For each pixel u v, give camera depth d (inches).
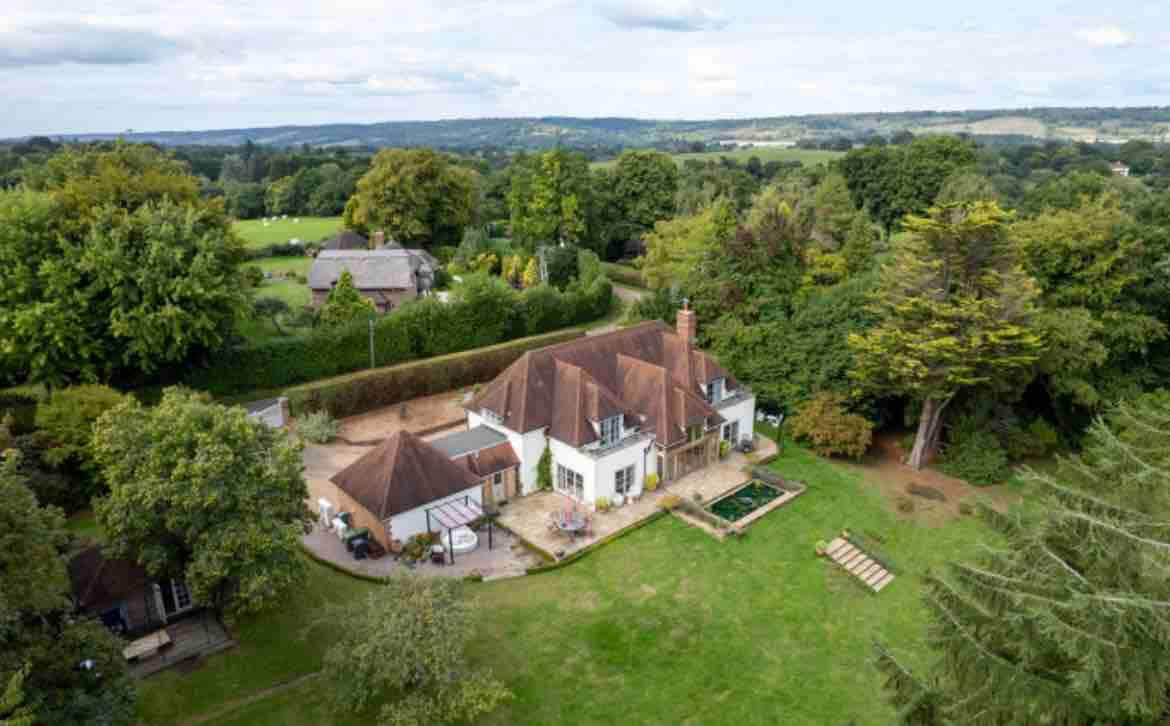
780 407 1980.8
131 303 1692.9
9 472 812.0
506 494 1584.6
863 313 1920.5
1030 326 1604.3
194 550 1003.9
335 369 2166.6
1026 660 616.7
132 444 1048.8
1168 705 573.6
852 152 4505.4
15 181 4448.8
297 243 4055.1
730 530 1451.8
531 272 3230.8
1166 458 812.0
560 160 3789.4
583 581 1306.6
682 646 1150.3
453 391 2236.7
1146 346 1930.4
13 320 1556.3
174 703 989.8
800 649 1155.3
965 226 1553.9
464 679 938.7
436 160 3905.0
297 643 1119.0
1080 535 645.9
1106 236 1841.8
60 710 788.6
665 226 3024.1
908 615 1246.9
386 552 1355.8
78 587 1067.3
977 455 1749.5
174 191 2006.6
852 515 1560.0
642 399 1679.4
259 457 1074.1
